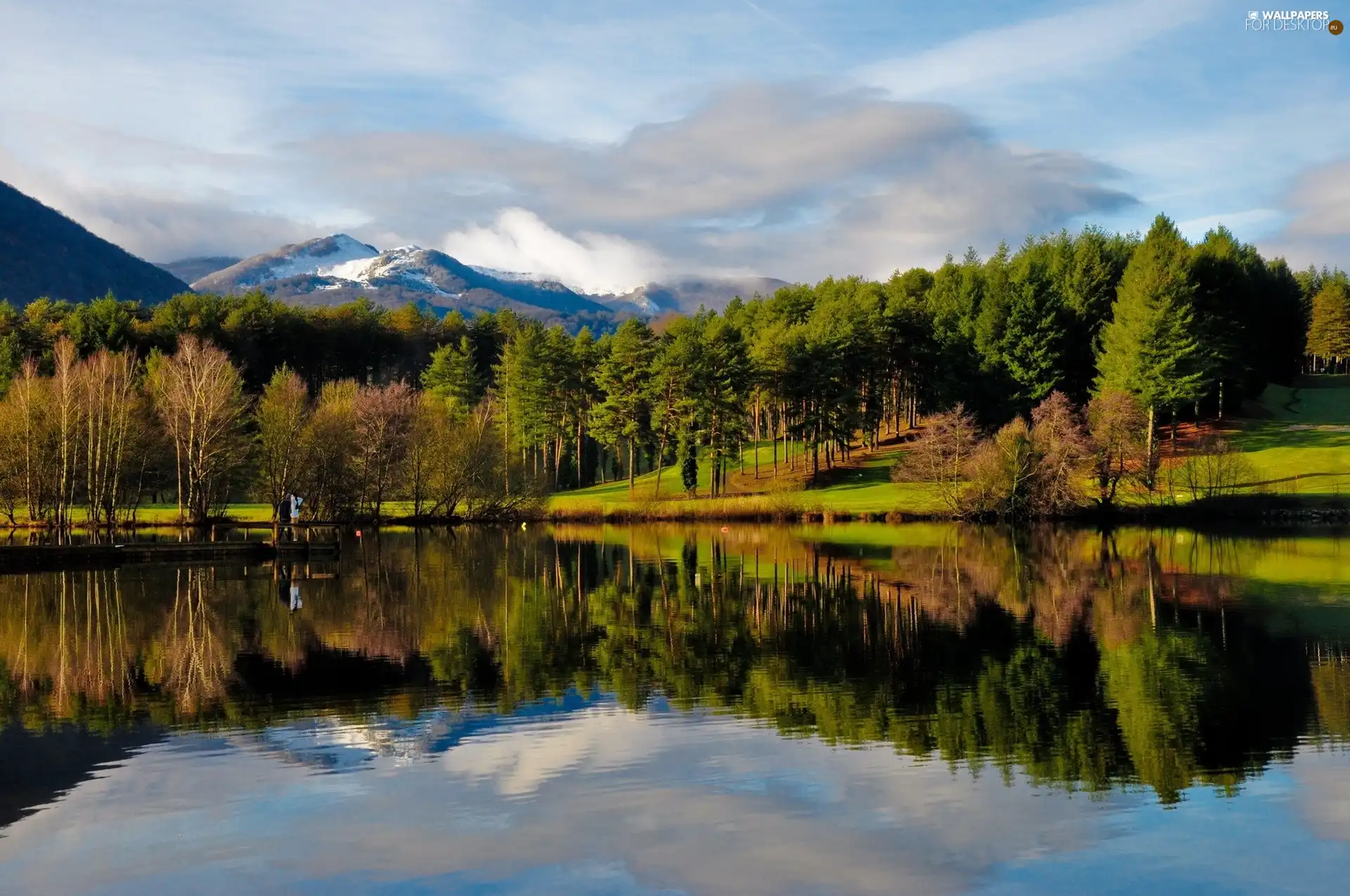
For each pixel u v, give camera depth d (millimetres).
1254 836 13562
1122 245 119750
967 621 30391
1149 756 16953
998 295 97625
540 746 17625
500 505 81125
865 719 19344
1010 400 94688
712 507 77188
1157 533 62562
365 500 80000
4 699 21094
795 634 28484
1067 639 27344
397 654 25688
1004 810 14562
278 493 74000
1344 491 72125
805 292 136000
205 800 15000
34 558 46250
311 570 45531
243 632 28922
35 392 70625
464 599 35656
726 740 17953
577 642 27297
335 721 19297
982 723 19016
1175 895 11922
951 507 72188
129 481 77375
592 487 109562
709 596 36250
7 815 14430
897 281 133750
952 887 12133
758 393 98875
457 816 14320
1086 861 12828
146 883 12281
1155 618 30562
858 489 87250
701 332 110125
